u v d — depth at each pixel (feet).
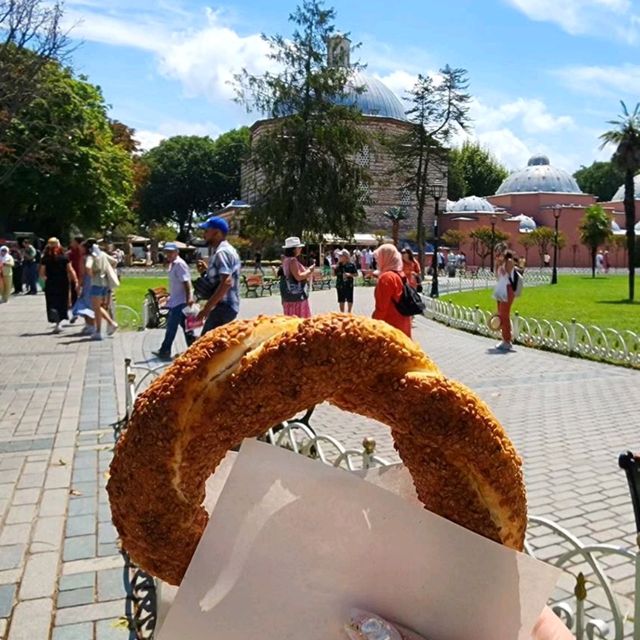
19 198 130.72
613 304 79.30
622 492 16.67
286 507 4.19
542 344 43.34
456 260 166.09
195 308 32.96
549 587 4.13
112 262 44.96
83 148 128.98
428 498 4.45
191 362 4.13
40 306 61.93
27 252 76.07
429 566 4.18
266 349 4.09
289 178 130.62
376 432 21.81
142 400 4.24
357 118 135.13
